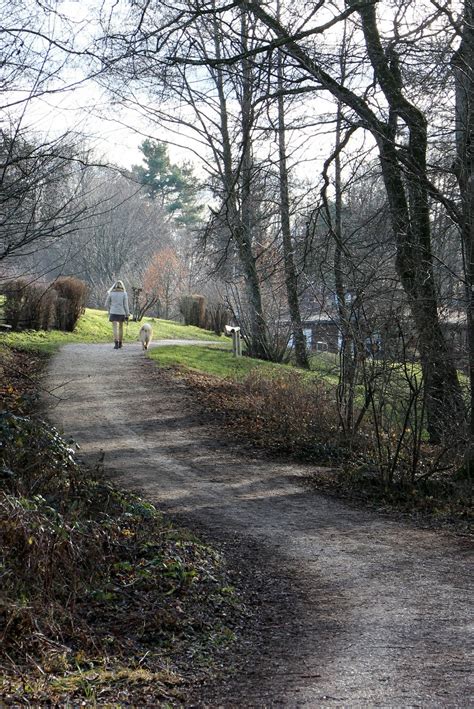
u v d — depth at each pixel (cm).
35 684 508
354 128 1397
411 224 1536
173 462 1455
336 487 1362
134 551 820
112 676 543
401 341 1366
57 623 607
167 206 7662
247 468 1465
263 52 1314
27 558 657
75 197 892
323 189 1487
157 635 640
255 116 1416
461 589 801
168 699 516
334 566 894
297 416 1819
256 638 660
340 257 1500
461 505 1267
